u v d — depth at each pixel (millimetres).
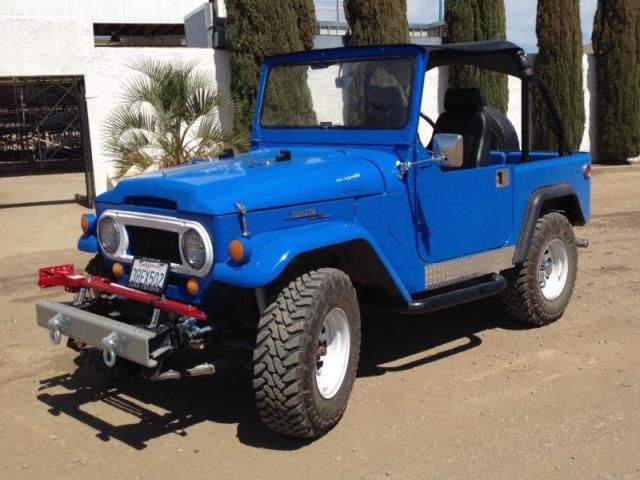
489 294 5199
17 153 22547
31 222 10812
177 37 26844
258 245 3807
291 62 5387
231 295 4098
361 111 4941
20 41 10914
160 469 3816
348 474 3725
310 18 12289
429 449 3965
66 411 4527
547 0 14719
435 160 4617
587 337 5684
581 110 15195
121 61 11445
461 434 4129
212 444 4078
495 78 13500
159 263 4047
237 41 11750
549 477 3664
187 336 3867
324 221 4195
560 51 14828
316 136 5195
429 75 12734
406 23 13266
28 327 6094
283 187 4043
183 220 3891
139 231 4242
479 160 5559
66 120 20719
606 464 3779
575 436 4082
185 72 10117
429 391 4727
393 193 4551
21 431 4266
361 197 4379
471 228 5109
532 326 5930
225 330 4191
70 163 20969
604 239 9344
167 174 4375
